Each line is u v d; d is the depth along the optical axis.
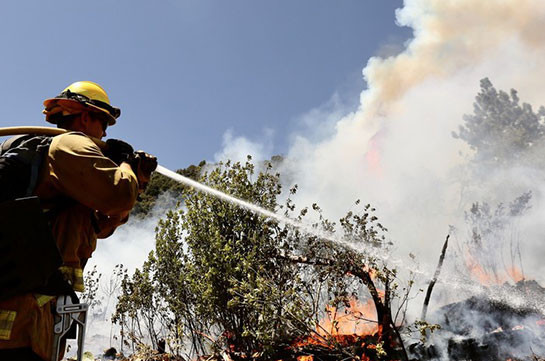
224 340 5.17
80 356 1.44
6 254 1.28
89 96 1.77
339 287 4.91
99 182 1.47
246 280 4.96
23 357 1.35
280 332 4.45
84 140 1.54
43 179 1.47
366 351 4.54
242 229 5.29
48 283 1.39
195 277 5.27
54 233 1.48
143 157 1.74
